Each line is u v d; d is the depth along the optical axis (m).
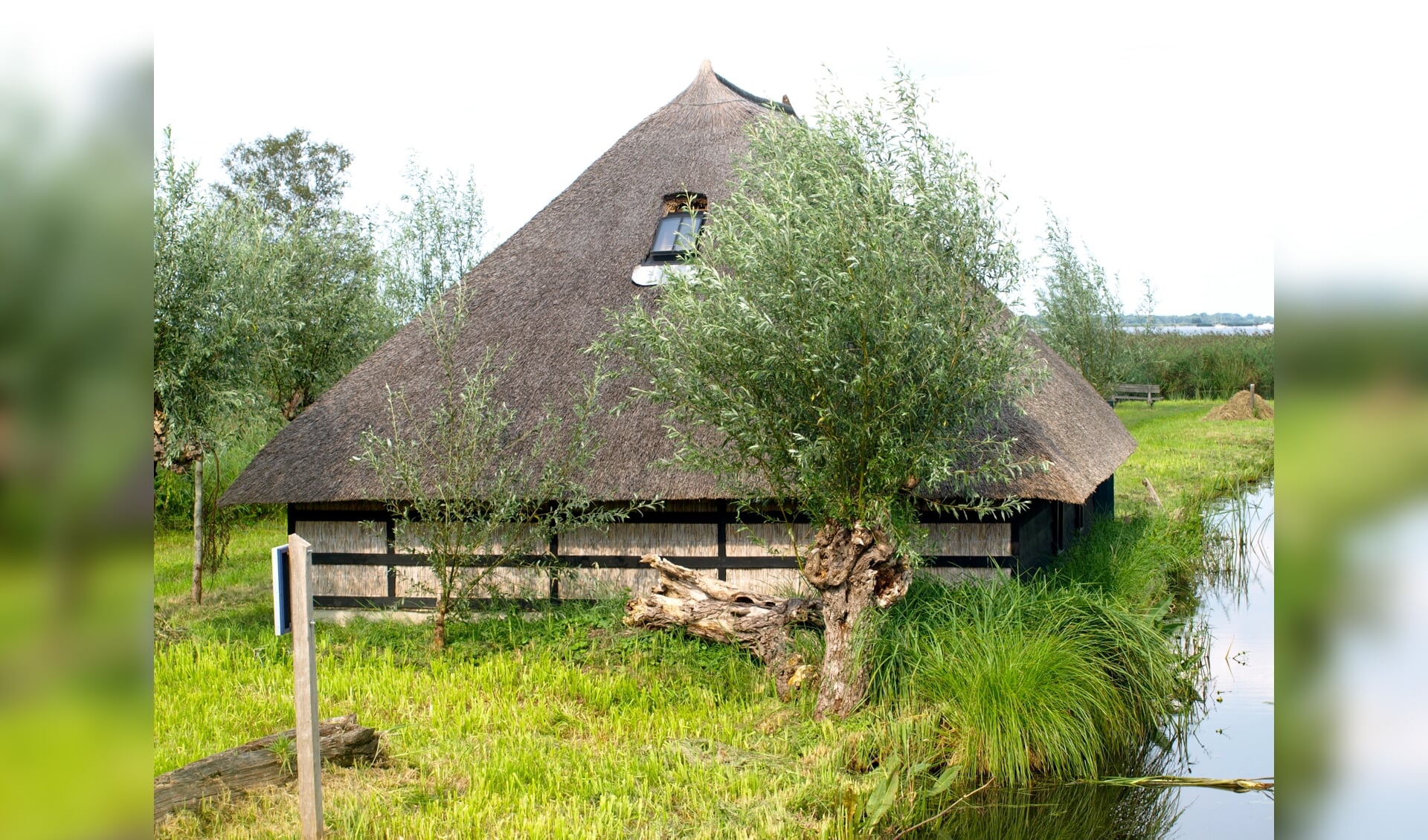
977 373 7.29
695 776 6.61
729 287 7.39
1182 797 7.02
